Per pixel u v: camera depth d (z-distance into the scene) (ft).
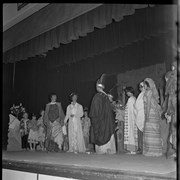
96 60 28.14
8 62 27.68
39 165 17.48
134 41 22.26
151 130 18.89
